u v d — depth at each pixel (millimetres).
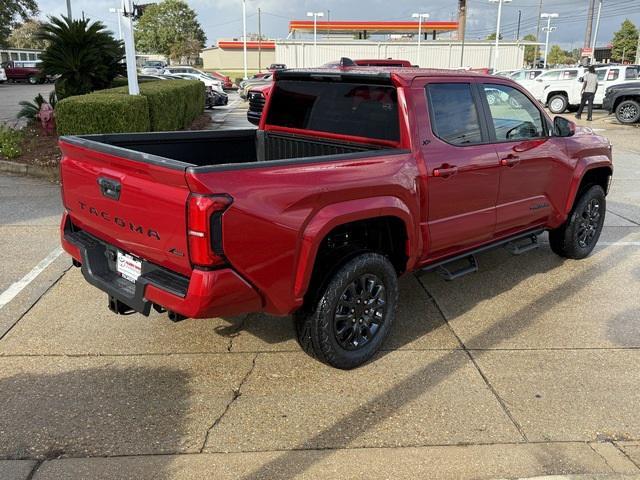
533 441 3193
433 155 4117
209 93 24922
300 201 3273
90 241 3906
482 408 3486
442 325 4594
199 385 3654
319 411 3416
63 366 3824
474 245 4781
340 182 3469
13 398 3447
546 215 5406
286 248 3268
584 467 2990
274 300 3330
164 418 3307
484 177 4527
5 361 3861
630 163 12375
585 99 21078
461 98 4422
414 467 2955
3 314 4543
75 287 5090
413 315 4766
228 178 2992
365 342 3932
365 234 4105
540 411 3469
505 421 3363
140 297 3330
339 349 3746
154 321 4500
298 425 3277
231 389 3621
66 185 3916
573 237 5914
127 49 11102
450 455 3055
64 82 13852
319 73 4488
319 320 3590
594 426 3340
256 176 3104
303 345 3754
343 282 3596
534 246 5457
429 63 57375
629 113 19469
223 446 3082
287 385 3684
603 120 21250
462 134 4406
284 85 4891
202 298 3023
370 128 4277
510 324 4629
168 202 3053
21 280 5215
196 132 4805
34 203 7934
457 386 3717
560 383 3779
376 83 4156
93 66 13734
